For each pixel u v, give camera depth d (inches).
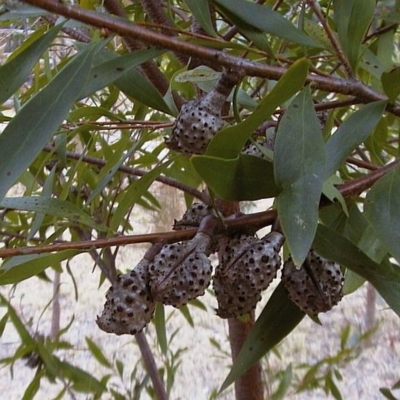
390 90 12.1
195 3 11.7
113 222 14.3
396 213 11.2
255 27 11.7
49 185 16.7
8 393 36.4
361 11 12.6
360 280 16.5
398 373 36.3
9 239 19.9
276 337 12.8
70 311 40.9
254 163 10.7
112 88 19.1
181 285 11.0
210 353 37.7
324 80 12.5
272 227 11.8
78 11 10.5
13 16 11.2
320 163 10.5
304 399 33.4
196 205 13.1
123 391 33.9
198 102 11.4
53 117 10.1
